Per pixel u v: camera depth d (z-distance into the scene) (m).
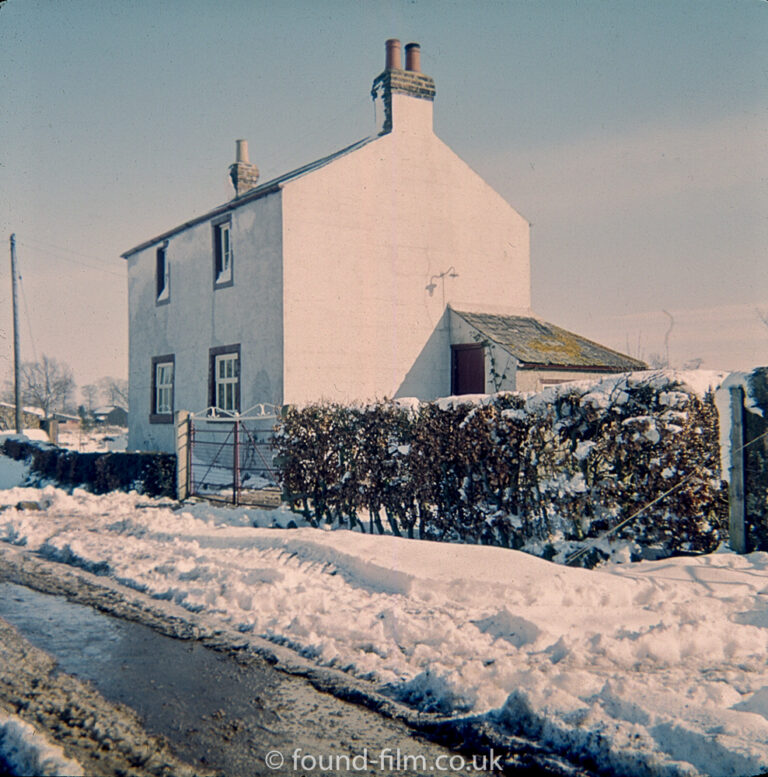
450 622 5.82
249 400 18.66
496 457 8.16
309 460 10.98
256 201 18.64
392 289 19.23
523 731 4.12
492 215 21.14
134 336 25.36
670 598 6.09
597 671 4.73
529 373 18.08
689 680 4.50
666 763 3.55
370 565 7.34
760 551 7.19
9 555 9.70
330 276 18.25
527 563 6.86
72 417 75.62
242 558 8.45
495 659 5.12
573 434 7.57
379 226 19.09
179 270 22.45
